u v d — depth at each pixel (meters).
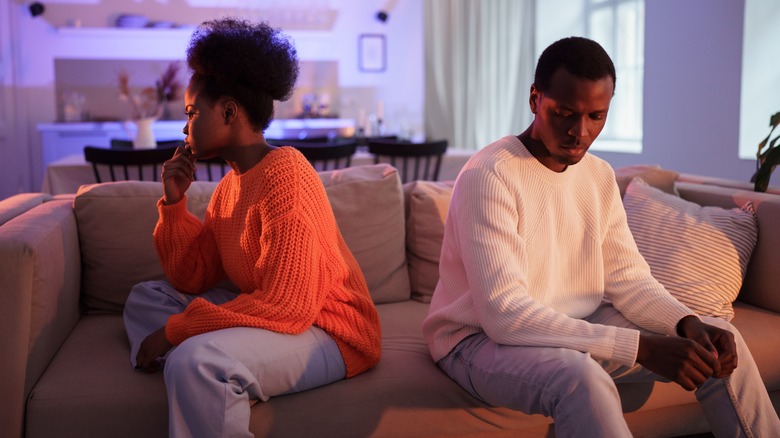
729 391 1.54
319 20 7.85
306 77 7.91
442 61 7.96
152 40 7.36
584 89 1.38
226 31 1.53
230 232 1.62
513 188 1.52
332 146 3.95
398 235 2.18
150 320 1.69
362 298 1.64
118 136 6.77
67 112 7.04
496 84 8.01
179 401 1.32
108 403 1.46
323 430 1.50
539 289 1.56
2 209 1.92
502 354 1.43
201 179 4.21
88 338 1.80
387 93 8.09
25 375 1.46
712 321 1.58
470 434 1.61
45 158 6.65
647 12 5.95
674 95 5.68
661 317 1.55
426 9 7.86
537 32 7.93
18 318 1.46
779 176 4.68
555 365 1.32
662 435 1.83
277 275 1.47
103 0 7.28
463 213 1.51
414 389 1.55
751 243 2.07
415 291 2.22
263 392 1.43
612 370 1.55
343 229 2.11
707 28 5.27
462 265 1.59
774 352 1.81
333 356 1.53
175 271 1.75
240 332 1.42
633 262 1.65
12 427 1.44
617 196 1.68
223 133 1.55
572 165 1.60
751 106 4.96
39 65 7.13
